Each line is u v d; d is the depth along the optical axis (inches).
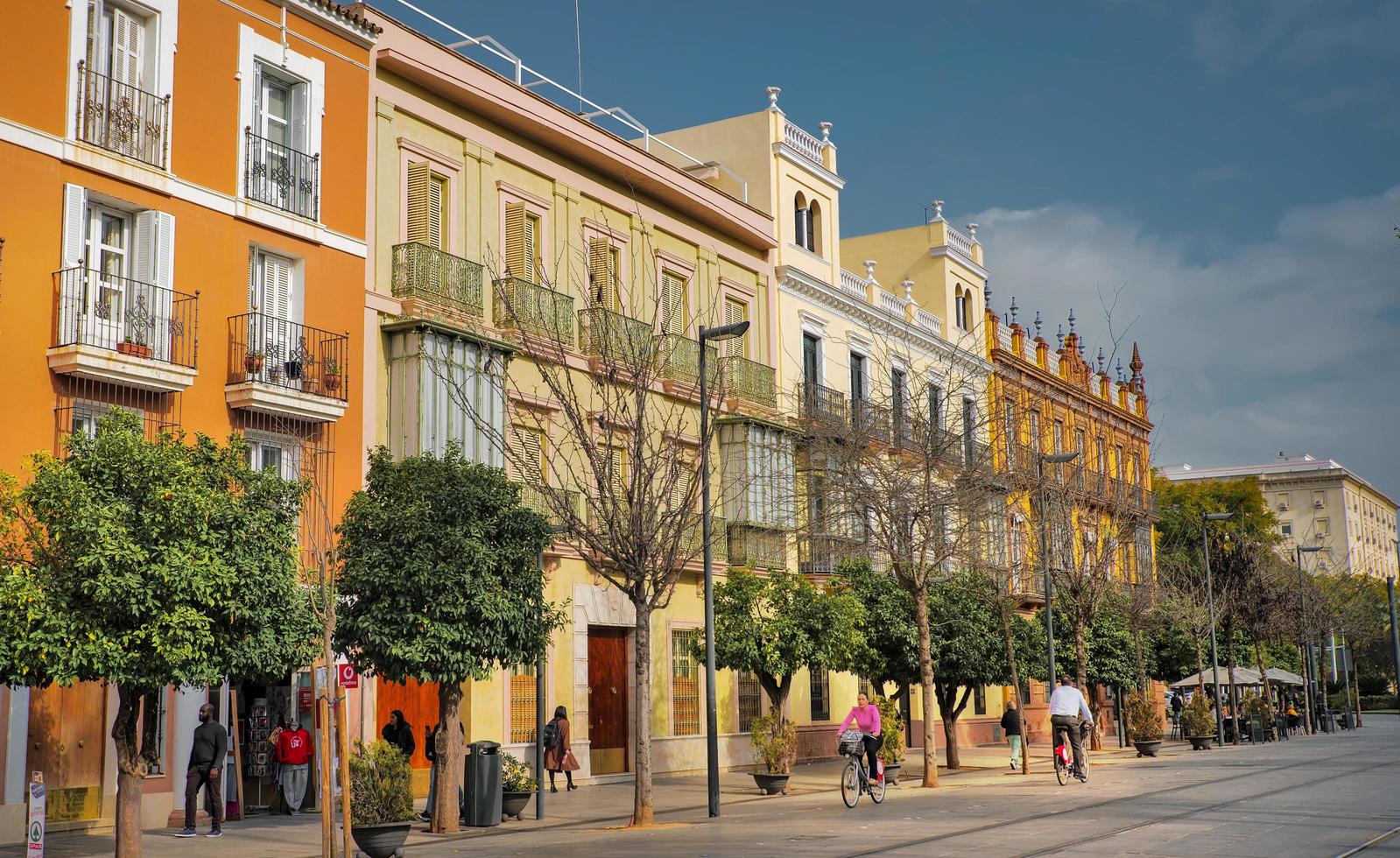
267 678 784.9
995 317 2048.5
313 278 970.1
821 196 1663.4
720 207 1445.6
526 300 1155.9
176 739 840.9
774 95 1574.8
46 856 671.1
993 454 1486.2
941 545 1189.7
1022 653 1413.6
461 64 1127.6
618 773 1236.5
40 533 606.5
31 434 774.5
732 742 1375.5
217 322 892.0
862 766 925.2
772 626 1085.1
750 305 1512.1
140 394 834.2
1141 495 2278.5
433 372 1039.6
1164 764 1352.1
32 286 784.3
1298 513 5118.1
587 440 935.0
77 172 813.2
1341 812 778.8
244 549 627.5
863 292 1726.1
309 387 942.4
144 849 703.7
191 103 892.0
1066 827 708.0
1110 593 1802.4
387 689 1010.1
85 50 823.7
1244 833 668.7
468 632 775.1
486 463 1081.4
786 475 1357.0
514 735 1103.0
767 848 636.7
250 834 776.3
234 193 913.5
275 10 959.6
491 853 665.0
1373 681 4175.7
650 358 1094.4
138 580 587.2
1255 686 2556.6
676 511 912.3
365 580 769.6
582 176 1273.4
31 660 579.5
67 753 783.7
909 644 1264.8
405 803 674.8
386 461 820.0
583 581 1193.4
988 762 1472.7
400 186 1074.7
